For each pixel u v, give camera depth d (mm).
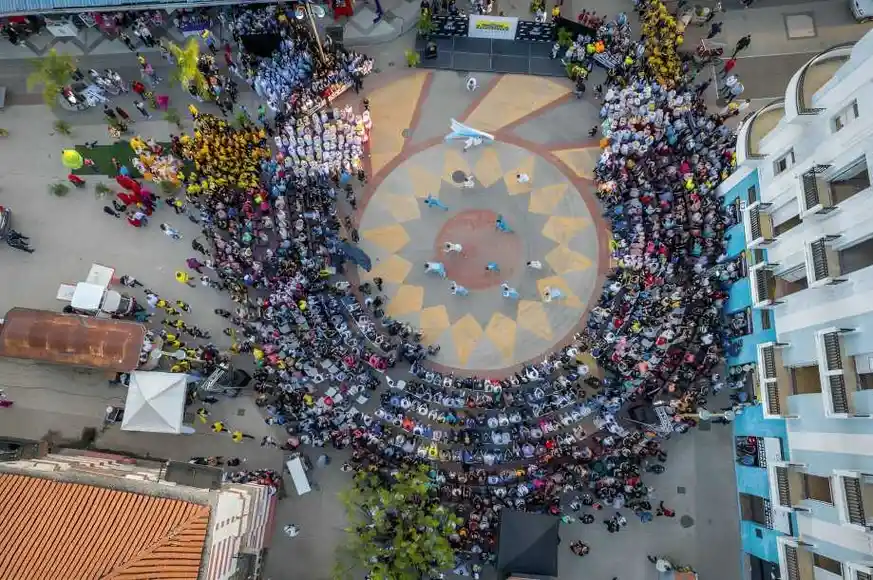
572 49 41312
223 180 37719
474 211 40719
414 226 40438
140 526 23453
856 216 26016
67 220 40438
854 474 25203
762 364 32250
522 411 35281
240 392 36875
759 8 43125
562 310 38688
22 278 39406
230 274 36750
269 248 38469
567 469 34406
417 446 35312
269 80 39969
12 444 32219
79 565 22297
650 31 39875
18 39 43438
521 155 41750
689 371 35219
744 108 40656
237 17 42312
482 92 43031
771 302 31750
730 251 36500
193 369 36469
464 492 34344
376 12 43812
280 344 35906
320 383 36500
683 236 36562
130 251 39750
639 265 36469
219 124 38344
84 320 34938
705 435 36031
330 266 38438
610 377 36188
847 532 26234
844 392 26203
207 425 36562
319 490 35688
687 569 33344
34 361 37344
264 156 38625
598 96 42281
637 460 35250
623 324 36062
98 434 36750
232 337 37688
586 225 40188
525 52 43469
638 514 34750
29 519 23359
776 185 32219
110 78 41594
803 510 29312
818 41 42250
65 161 38688
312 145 39188
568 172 41281
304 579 34469
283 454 36250
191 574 23188
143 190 39656
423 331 38438
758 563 33438
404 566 29672
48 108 42531
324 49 41531
